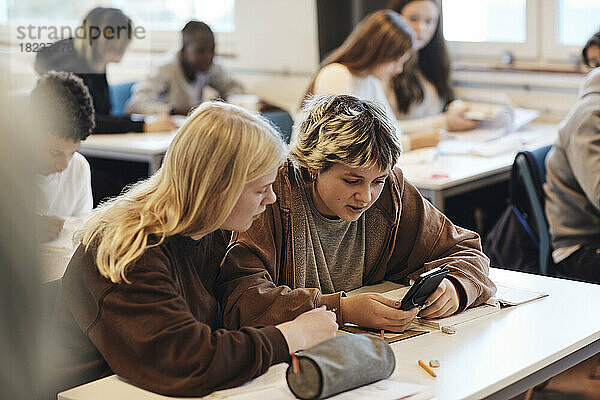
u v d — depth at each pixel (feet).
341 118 5.36
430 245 6.17
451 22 13.76
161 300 4.46
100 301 4.51
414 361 4.78
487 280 5.85
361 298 5.36
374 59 10.55
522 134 12.44
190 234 4.76
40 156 2.77
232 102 14.03
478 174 10.16
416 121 12.23
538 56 13.16
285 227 5.70
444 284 5.54
